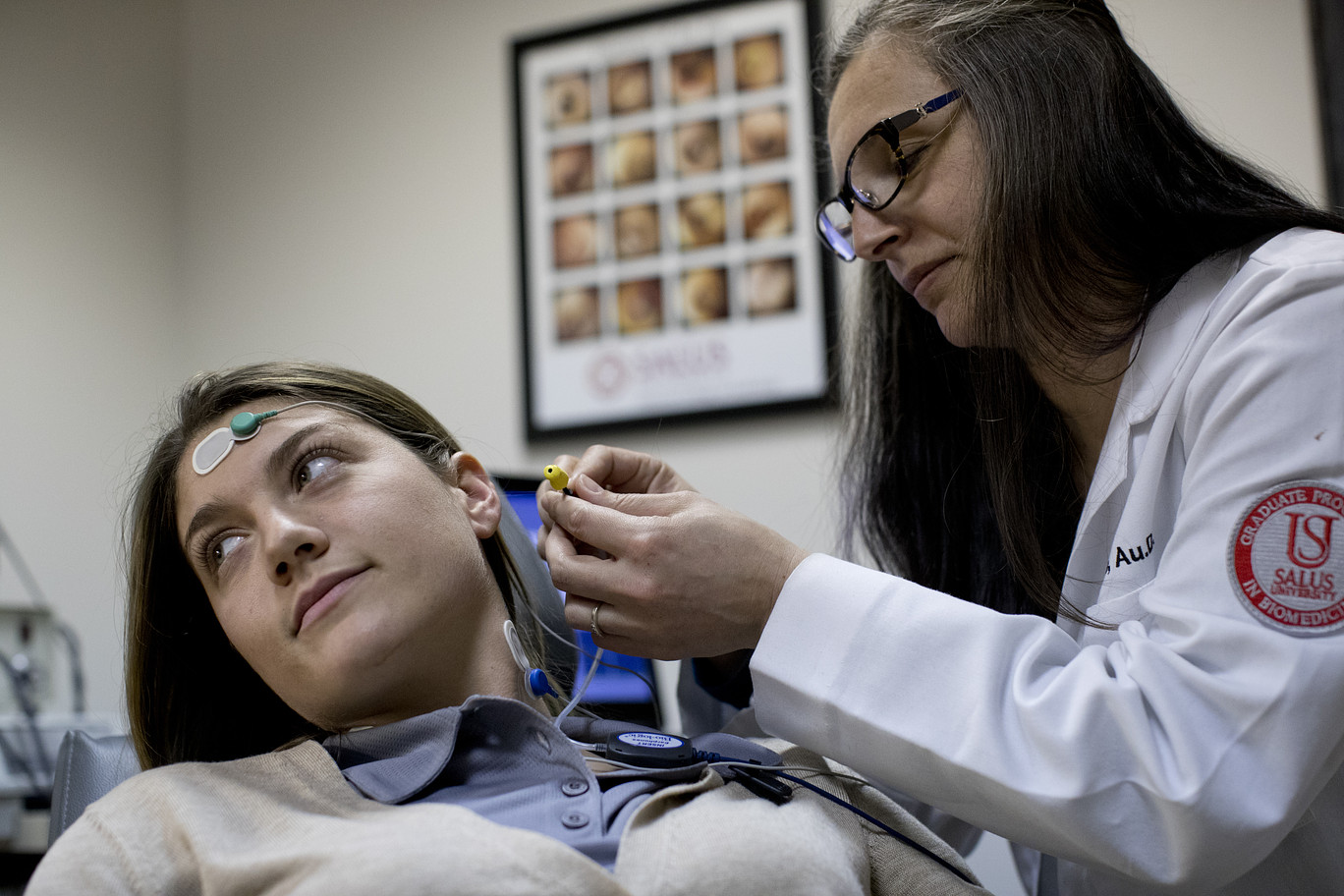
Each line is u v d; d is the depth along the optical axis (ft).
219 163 11.09
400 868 2.44
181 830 2.77
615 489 4.06
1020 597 4.25
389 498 3.43
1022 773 2.74
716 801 2.90
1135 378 3.50
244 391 3.78
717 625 3.36
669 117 9.46
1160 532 3.41
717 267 9.11
